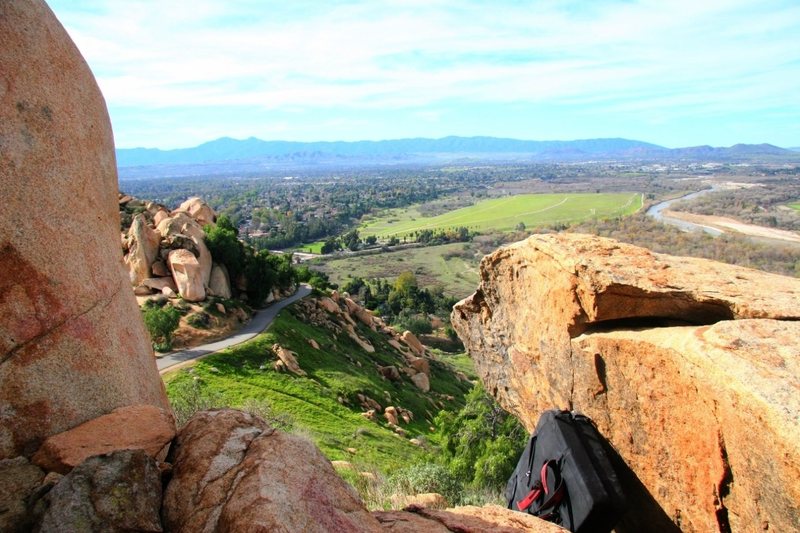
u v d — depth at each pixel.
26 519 3.69
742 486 5.23
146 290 44.91
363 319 67.62
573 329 7.92
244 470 4.07
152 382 5.65
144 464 3.98
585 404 7.81
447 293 110.31
